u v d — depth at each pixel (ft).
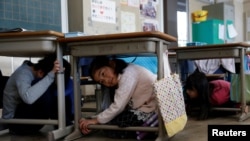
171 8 20.79
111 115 6.42
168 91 5.65
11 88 7.29
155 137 6.51
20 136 7.39
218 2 26.00
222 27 23.85
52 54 7.00
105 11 15.70
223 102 9.70
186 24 23.32
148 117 6.37
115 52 5.99
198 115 9.55
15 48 6.32
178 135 6.73
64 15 14.38
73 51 6.47
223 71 12.21
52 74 6.72
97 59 6.64
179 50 9.76
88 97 15.55
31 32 6.10
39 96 6.72
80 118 6.98
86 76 8.60
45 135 7.46
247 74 10.07
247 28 27.99
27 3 12.03
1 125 7.66
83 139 6.69
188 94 9.73
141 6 18.38
